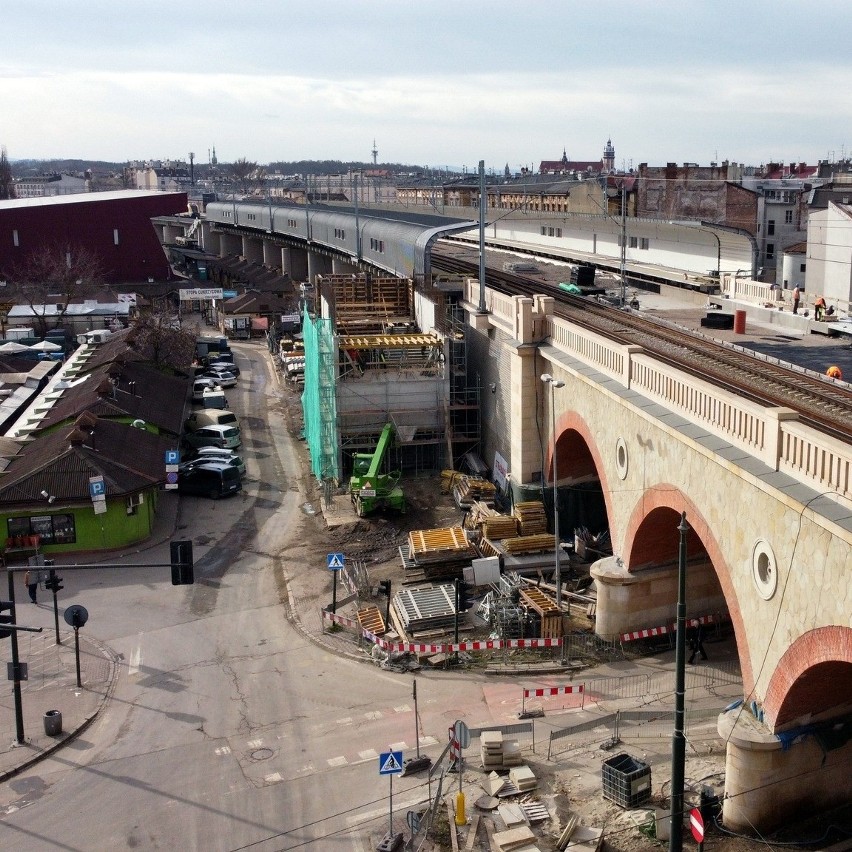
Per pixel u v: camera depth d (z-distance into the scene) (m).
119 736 24.59
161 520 41.09
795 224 77.19
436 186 135.25
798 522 18.00
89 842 20.38
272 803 21.48
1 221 105.44
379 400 44.84
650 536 27.31
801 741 19.64
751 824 19.81
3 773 22.84
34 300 90.62
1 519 36.47
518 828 19.73
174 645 29.75
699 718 24.12
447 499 42.31
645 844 19.45
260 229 124.00
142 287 107.19
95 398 47.47
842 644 16.77
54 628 31.05
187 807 21.47
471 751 23.28
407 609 30.23
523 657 28.08
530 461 37.56
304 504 43.19
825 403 25.53
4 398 58.59
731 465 20.08
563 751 22.97
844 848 19.23
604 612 28.56
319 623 30.94
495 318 41.66
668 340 36.19
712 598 29.00
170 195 115.25
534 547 34.47
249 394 65.75
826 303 50.03
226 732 24.59
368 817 20.84
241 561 36.66
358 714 25.25
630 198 83.75
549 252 84.50
